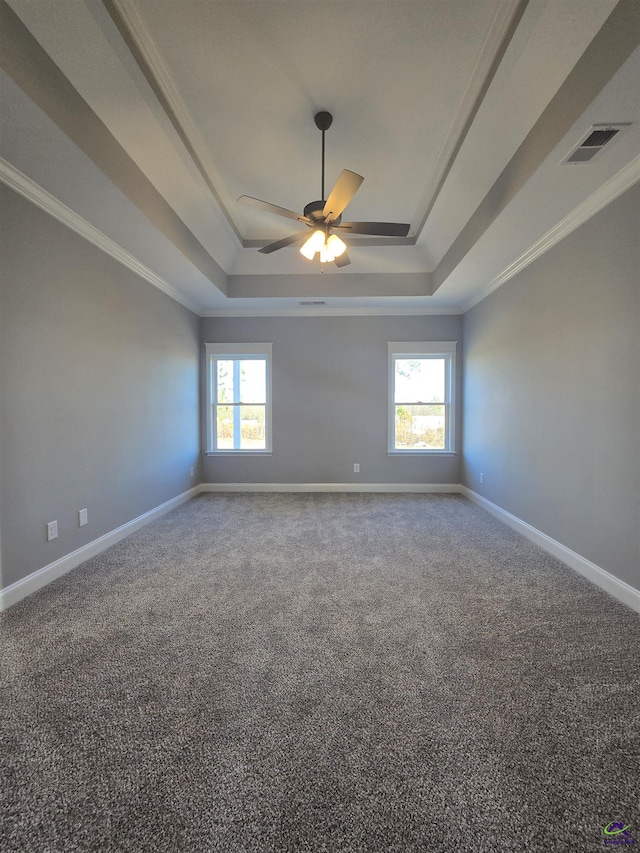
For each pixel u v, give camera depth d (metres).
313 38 1.80
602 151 1.93
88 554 2.83
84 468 2.80
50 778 1.12
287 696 1.46
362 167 2.83
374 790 1.09
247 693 1.47
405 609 2.12
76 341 2.70
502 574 2.58
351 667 1.62
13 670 1.59
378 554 2.94
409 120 2.34
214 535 3.39
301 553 2.96
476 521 3.82
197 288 4.21
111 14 1.62
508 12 1.67
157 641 1.81
